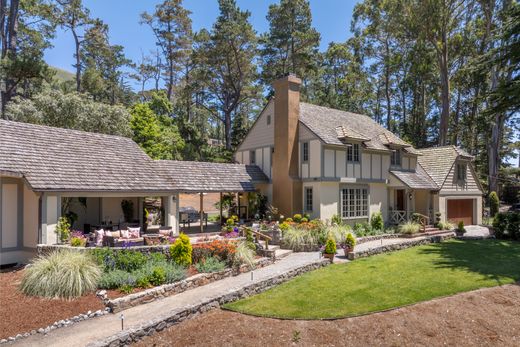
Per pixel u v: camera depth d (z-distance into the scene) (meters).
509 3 29.48
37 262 10.16
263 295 10.09
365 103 50.50
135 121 34.97
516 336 8.30
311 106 25.92
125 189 16.39
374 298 9.84
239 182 23.14
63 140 16.88
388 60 43.53
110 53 48.62
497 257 15.59
